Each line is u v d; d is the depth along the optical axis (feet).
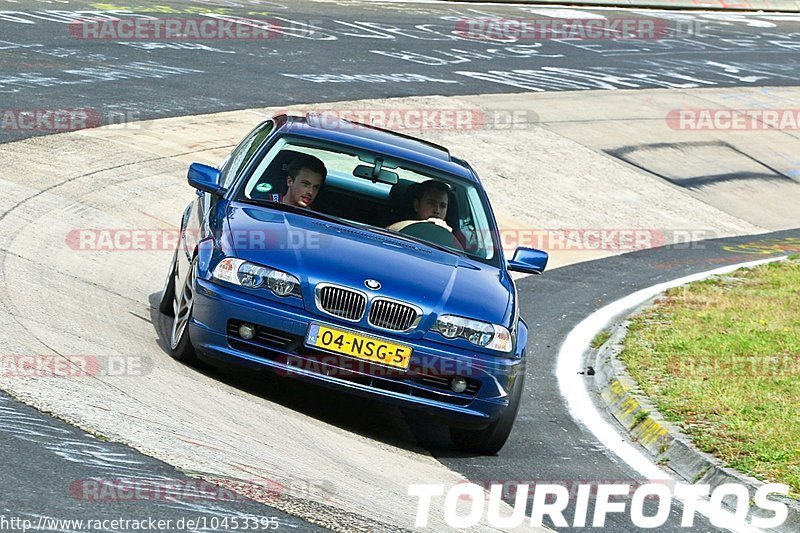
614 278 116.57
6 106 121.80
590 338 90.94
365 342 54.54
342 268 56.03
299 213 62.39
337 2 269.23
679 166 179.11
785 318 97.60
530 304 100.68
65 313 62.69
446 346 55.47
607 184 160.35
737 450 59.67
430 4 291.38
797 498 53.26
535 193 147.64
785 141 209.05
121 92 139.64
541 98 195.31
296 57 187.52
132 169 110.32
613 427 67.67
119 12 200.95
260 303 54.70
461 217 65.41
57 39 165.17
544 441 62.90
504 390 56.75
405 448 56.18
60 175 101.76
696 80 243.60
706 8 370.12
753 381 74.33
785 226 164.55
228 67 168.04
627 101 208.44
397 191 65.21
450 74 200.23
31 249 77.36
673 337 87.25
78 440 43.16
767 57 292.40
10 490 37.04
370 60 198.80
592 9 330.95
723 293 108.99
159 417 48.32
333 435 54.13
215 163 119.65
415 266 58.54
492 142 162.81
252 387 59.06
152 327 66.90
